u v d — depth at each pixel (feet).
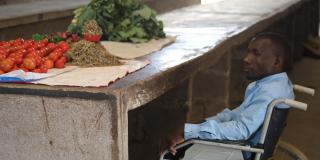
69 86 6.68
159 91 7.77
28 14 14.37
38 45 8.64
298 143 14.24
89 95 6.46
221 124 7.74
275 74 8.21
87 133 6.63
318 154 13.46
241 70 17.63
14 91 6.77
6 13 14.44
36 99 6.71
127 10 10.93
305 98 18.85
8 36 13.93
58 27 16.22
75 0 19.49
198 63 9.57
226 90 15.34
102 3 10.54
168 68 8.25
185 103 13.84
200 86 15.29
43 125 6.80
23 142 6.99
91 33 9.87
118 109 6.43
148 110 12.78
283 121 7.70
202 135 7.74
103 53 8.41
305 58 26.58
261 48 8.22
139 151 11.99
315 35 31.42
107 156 6.64
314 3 30.37
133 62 8.62
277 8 20.62
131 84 6.88
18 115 6.86
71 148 6.77
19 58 7.70
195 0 24.20
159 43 10.80
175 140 7.89
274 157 8.47
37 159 7.00
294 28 24.66
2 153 7.14
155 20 11.18
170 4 22.26
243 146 7.35
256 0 24.48
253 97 8.27
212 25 14.92
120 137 6.55
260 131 7.84
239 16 17.57
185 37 12.24
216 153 8.30
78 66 8.09
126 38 10.58
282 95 7.91
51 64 7.79
